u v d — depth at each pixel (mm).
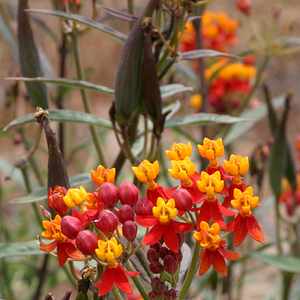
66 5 488
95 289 355
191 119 446
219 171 353
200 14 527
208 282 581
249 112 597
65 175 390
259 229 340
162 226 337
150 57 417
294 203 593
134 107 427
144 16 418
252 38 606
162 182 613
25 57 453
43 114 387
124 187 342
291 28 658
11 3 599
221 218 340
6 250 401
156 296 348
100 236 337
